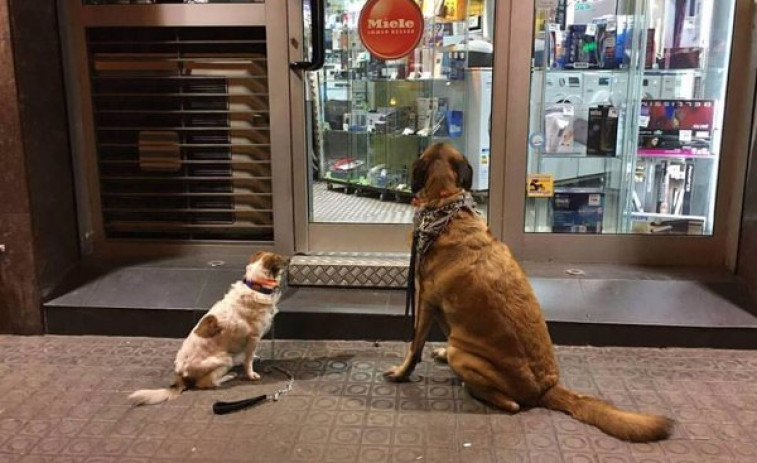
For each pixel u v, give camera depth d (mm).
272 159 4016
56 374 3193
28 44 3568
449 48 3904
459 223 2881
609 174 4023
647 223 4070
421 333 2996
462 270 2787
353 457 2467
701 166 3941
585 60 3896
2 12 3406
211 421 2732
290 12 3824
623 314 3477
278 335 3594
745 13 3646
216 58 3984
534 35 3820
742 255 3705
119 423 2723
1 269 3635
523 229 4047
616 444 2535
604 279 3713
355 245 4102
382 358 3355
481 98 3936
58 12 3873
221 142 4098
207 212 4188
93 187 4156
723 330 3387
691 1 3793
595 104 3945
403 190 4105
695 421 2713
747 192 3662
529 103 3877
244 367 3119
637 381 3072
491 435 2609
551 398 2801
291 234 4105
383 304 3646
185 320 3613
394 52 3928
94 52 4008
